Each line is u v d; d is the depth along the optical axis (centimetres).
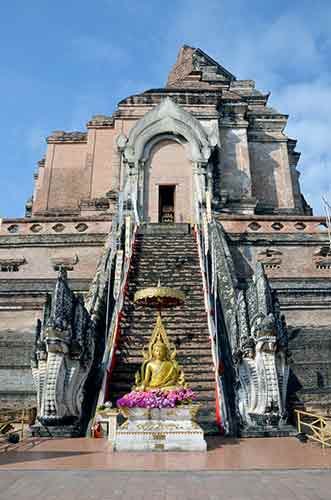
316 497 487
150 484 548
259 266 1090
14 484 552
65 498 486
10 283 1809
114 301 1405
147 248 1792
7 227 2025
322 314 1569
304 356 1430
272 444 843
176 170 2495
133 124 2719
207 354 1182
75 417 970
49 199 2848
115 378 1091
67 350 982
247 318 1053
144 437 793
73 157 2959
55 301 1019
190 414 823
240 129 2777
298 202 2922
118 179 2573
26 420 1088
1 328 1570
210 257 1655
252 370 991
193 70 3042
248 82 3247
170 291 984
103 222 2022
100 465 660
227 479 573
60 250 1939
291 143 3034
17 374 1402
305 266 1897
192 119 2534
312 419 1105
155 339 968
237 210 2517
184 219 2400
